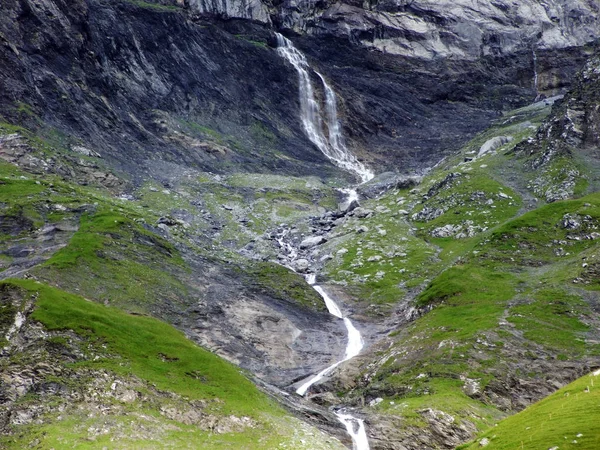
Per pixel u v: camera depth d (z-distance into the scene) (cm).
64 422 5050
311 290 10881
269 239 13588
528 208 13175
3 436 4859
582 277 8962
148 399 5534
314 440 5559
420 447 5900
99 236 10019
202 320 8994
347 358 8744
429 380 7175
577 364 7000
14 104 14862
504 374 7044
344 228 14300
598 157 14350
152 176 15575
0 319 5978
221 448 5166
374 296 10806
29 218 10431
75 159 14388
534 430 4316
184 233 12388
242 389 6169
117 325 6462
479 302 8975
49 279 8319
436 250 12494
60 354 5709
